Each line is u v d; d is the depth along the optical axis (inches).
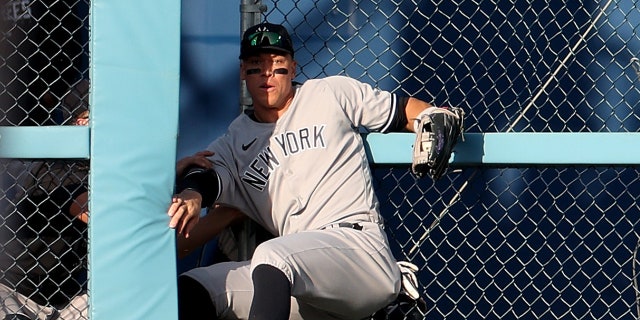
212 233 612.4
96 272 543.8
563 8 732.7
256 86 591.8
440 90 748.0
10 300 583.8
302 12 744.3
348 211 582.9
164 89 553.6
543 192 732.7
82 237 604.4
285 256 527.2
